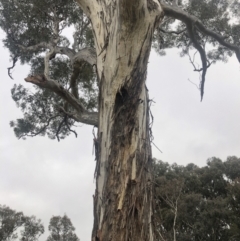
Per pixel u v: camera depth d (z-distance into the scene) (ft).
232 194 65.46
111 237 13.28
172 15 26.61
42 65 36.35
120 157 14.57
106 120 15.56
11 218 85.56
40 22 33.53
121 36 15.02
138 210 13.67
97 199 14.60
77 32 33.06
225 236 60.39
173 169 79.00
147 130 15.84
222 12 34.40
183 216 59.36
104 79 16.02
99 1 18.34
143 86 15.78
